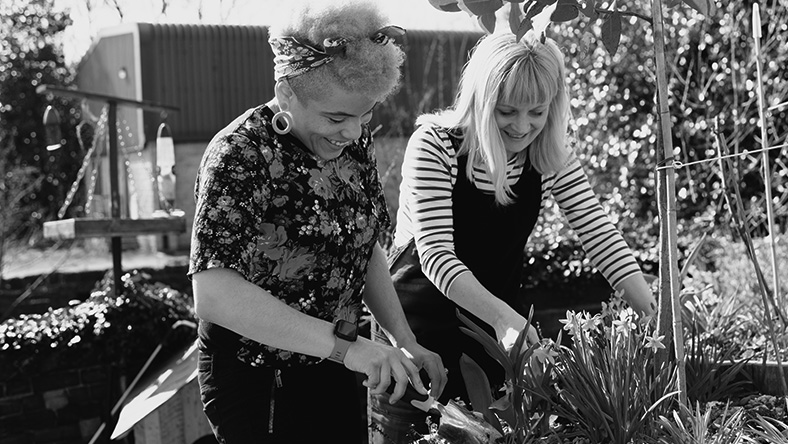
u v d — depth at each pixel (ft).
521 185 7.27
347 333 5.31
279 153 5.45
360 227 5.89
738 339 7.60
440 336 7.37
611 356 5.75
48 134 15.88
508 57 6.57
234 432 5.73
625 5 17.65
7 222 28.55
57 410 14.98
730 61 18.16
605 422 5.38
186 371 11.11
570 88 17.53
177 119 29.84
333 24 5.02
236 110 30.83
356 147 6.04
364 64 5.02
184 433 11.27
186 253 29.78
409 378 5.37
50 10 43.57
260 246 5.47
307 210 5.53
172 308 15.24
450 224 6.97
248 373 5.75
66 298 22.03
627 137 17.83
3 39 42.75
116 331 14.42
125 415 10.76
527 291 16.76
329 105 5.15
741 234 6.59
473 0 5.81
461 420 5.24
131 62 30.35
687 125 17.72
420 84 30.94
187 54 30.22
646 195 18.58
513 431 5.38
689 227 17.31
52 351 14.47
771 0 18.07
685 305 7.82
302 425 5.87
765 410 5.98
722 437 5.25
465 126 6.99
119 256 14.97
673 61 18.17
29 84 41.91
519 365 5.57
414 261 7.45
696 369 6.42
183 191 29.71
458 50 31.35
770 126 17.76
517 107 6.67
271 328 5.13
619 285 7.11
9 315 21.17
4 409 14.65
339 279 5.81
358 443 6.42
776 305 7.94
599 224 7.28
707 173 18.15
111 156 14.46
